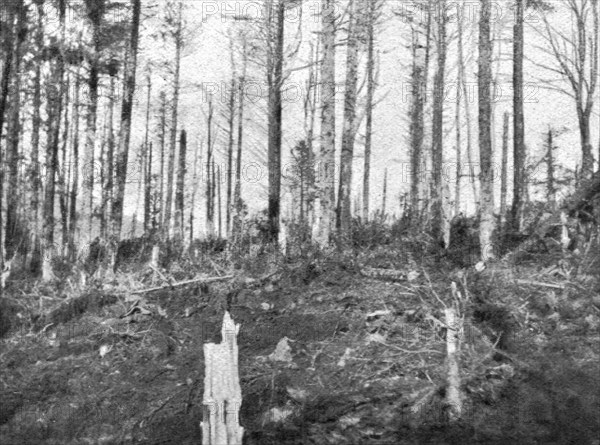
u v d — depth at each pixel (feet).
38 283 44.57
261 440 20.54
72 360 31.12
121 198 57.06
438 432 19.40
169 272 37.76
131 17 64.80
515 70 55.16
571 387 19.76
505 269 29.53
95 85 63.93
